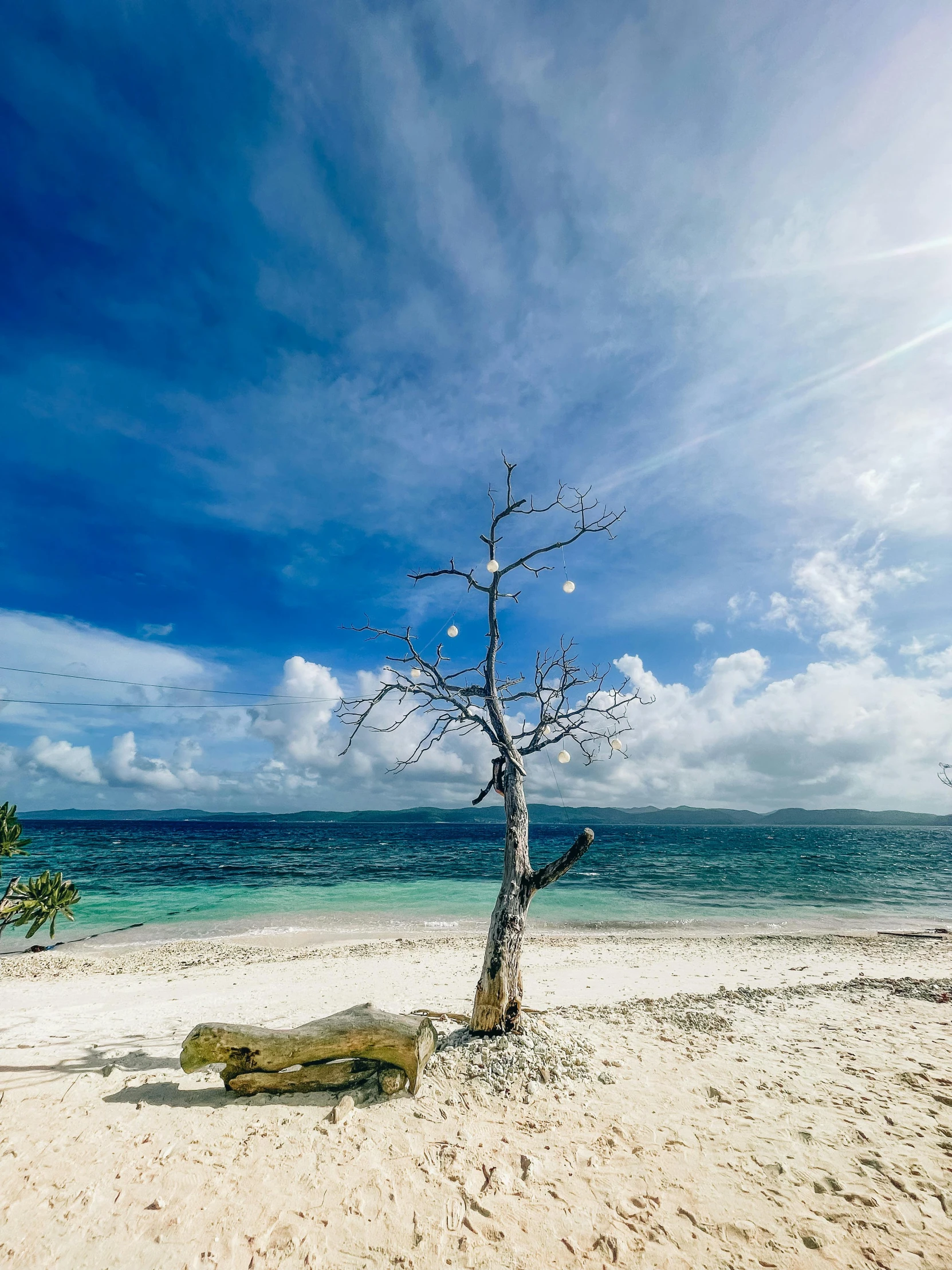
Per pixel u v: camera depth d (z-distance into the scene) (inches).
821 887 1278.3
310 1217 151.9
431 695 303.9
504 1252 140.6
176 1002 407.5
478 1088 218.2
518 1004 258.7
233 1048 215.2
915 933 756.6
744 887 1259.8
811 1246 140.9
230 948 671.8
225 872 1448.1
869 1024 310.5
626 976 481.7
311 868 1574.8
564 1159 177.3
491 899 1055.6
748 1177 167.8
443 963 555.8
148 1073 239.1
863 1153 179.0
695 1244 142.3
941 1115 202.8
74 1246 141.2
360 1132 190.1
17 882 220.8
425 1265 136.7
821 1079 233.1
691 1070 241.1
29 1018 355.6
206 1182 164.1
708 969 514.9
